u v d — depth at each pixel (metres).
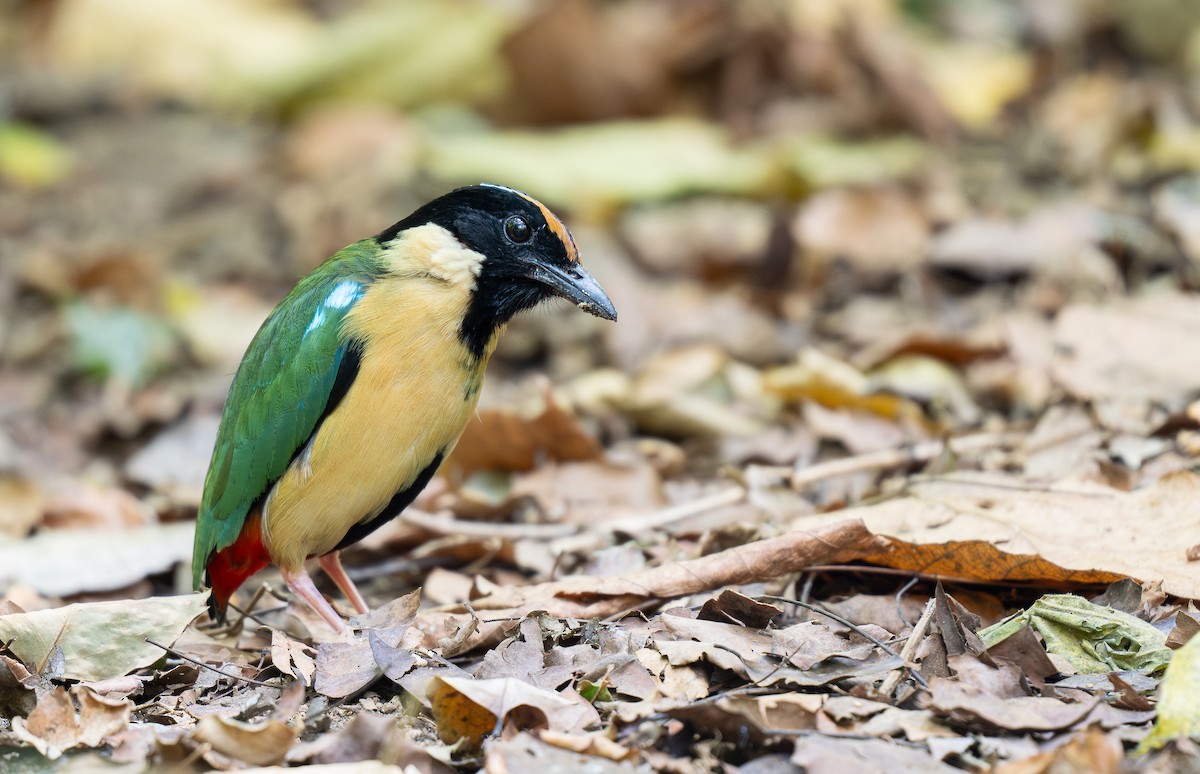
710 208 17.70
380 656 7.64
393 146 19.80
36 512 11.90
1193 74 19.42
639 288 15.65
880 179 17.11
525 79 19.91
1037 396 12.05
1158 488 8.73
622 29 20.03
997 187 16.61
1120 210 14.95
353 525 8.95
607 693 7.41
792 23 19.80
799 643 7.75
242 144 21.70
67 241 18.66
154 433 14.56
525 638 7.91
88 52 24.75
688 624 7.95
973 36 22.56
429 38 21.48
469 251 8.91
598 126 19.95
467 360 8.92
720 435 12.54
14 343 16.16
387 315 8.66
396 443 8.69
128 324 15.71
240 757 6.79
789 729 6.75
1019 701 6.90
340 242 17.88
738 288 16.12
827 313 14.98
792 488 10.70
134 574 10.25
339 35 22.12
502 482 11.64
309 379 8.65
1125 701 6.88
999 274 14.52
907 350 12.80
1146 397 10.98
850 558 8.72
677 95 20.06
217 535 9.05
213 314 16.53
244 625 9.48
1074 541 8.54
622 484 11.16
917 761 6.46
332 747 6.81
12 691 7.59
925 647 7.59
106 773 6.85
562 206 17.88
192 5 24.62
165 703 7.82
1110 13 20.44
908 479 10.15
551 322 15.67
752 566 8.66
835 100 19.38
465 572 10.30
